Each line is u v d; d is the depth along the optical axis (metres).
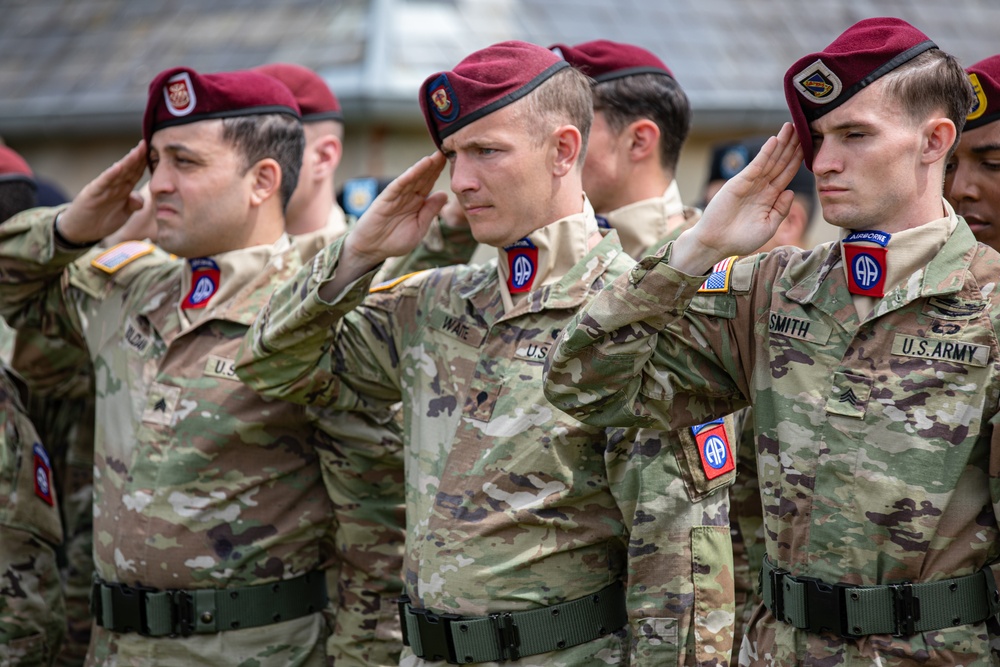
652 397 7.18
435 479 8.08
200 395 9.37
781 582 7.02
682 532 7.65
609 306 6.88
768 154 6.71
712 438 7.84
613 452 7.70
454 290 8.48
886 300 6.76
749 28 27.86
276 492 9.41
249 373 8.78
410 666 8.10
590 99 8.35
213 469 9.29
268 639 9.33
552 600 7.71
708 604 7.67
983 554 6.66
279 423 9.33
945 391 6.61
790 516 6.96
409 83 21.48
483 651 7.68
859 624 6.69
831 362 6.88
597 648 7.79
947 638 6.62
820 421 6.86
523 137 7.92
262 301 9.62
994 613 6.73
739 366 7.28
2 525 10.55
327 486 9.52
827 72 6.61
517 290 8.12
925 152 6.73
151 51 25.78
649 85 9.98
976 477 6.62
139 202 10.52
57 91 25.47
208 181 9.50
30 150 25.62
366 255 8.41
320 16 24.36
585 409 7.15
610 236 8.16
